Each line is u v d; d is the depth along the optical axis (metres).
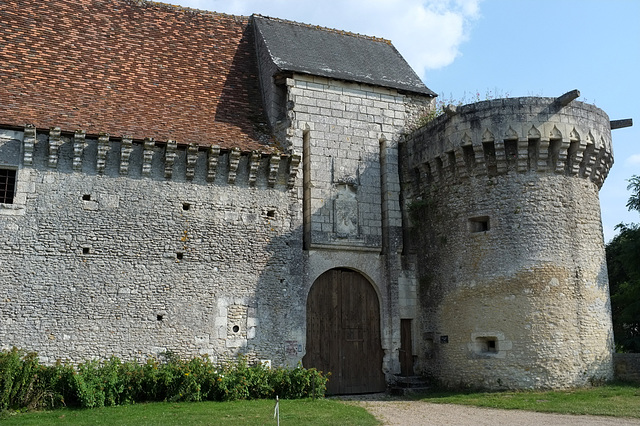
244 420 10.23
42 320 13.05
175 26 18.27
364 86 17.38
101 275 13.67
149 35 17.58
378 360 16.31
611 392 13.24
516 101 15.09
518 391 13.88
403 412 11.73
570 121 15.05
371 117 17.30
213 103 16.48
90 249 13.70
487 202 15.24
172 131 14.95
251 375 13.62
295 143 16.12
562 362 14.02
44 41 15.84
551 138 14.91
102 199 14.01
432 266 16.33
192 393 12.78
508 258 14.67
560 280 14.48
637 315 21.36
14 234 13.18
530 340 14.07
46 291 13.20
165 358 13.80
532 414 11.18
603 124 15.71
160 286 14.10
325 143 16.50
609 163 16.19
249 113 16.77
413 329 16.59
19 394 11.54
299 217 15.82
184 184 14.80
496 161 15.16
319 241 15.81
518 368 14.05
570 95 14.66
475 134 15.30
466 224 15.55
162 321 13.97
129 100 15.35
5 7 16.19
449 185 16.12
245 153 15.15
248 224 15.20
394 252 16.69
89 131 13.94
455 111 15.60
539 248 14.55
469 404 12.70
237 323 14.60
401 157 17.55
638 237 21.64
